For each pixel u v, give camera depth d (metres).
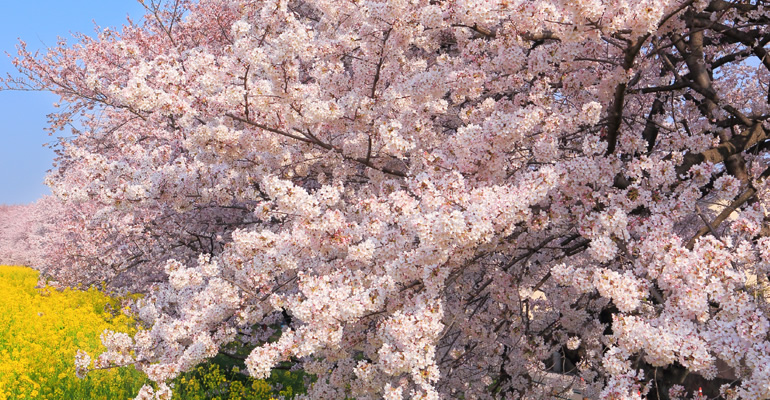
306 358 4.98
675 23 4.27
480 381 6.14
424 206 3.33
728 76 7.50
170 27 9.55
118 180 4.90
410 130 4.29
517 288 4.94
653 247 2.98
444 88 4.02
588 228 3.31
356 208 4.13
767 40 5.75
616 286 2.78
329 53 4.82
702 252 2.86
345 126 4.61
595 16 3.18
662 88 4.82
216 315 4.13
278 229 5.86
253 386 7.15
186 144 5.05
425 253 3.18
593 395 5.49
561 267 3.07
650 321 2.84
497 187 3.34
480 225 2.91
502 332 5.59
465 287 5.05
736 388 2.53
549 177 3.16
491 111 4.57
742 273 3.09
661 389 5.44
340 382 4.76
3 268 21.14
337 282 3.74
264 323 7.77
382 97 4.39
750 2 5.45
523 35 3.80
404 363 3.05
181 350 4.11
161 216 8.49
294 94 4.11
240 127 4.88
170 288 5.35
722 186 3.58
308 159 5.15
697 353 2.46
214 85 4.13
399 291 3.56
